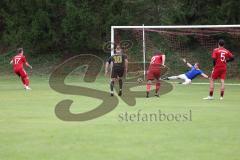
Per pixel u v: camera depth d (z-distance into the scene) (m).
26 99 53.62
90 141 29.62
